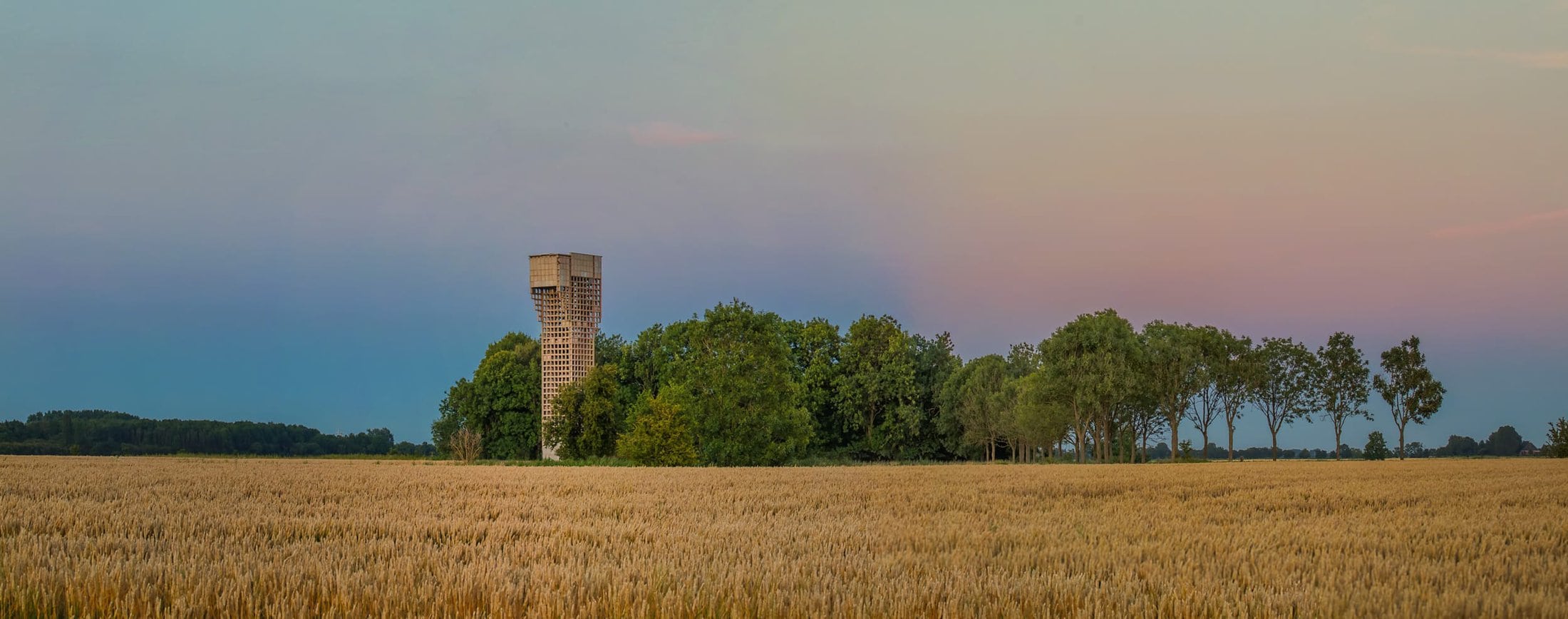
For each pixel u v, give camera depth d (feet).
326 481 95.66
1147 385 263.29
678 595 27.14
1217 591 29.60
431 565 34.27
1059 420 253.44
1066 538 43.80
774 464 228.02
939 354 324.60
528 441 286.46
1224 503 68.85
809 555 37.47
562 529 47.16
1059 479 104.32
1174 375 268.62
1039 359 264.72
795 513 60.13
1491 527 48.80
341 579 29.63
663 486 89.40
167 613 25.82
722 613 26.37
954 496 74.33
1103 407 252.83
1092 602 27.73
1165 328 277.23
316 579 30.60
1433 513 58.65
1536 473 122.52
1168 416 273.54
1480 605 27.43
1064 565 35.01
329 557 35.27
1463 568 34.76
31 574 29.78
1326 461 201.98
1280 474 118.93
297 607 26.58
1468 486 88.79
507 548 39.96
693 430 221.66
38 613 26.17
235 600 27.35
